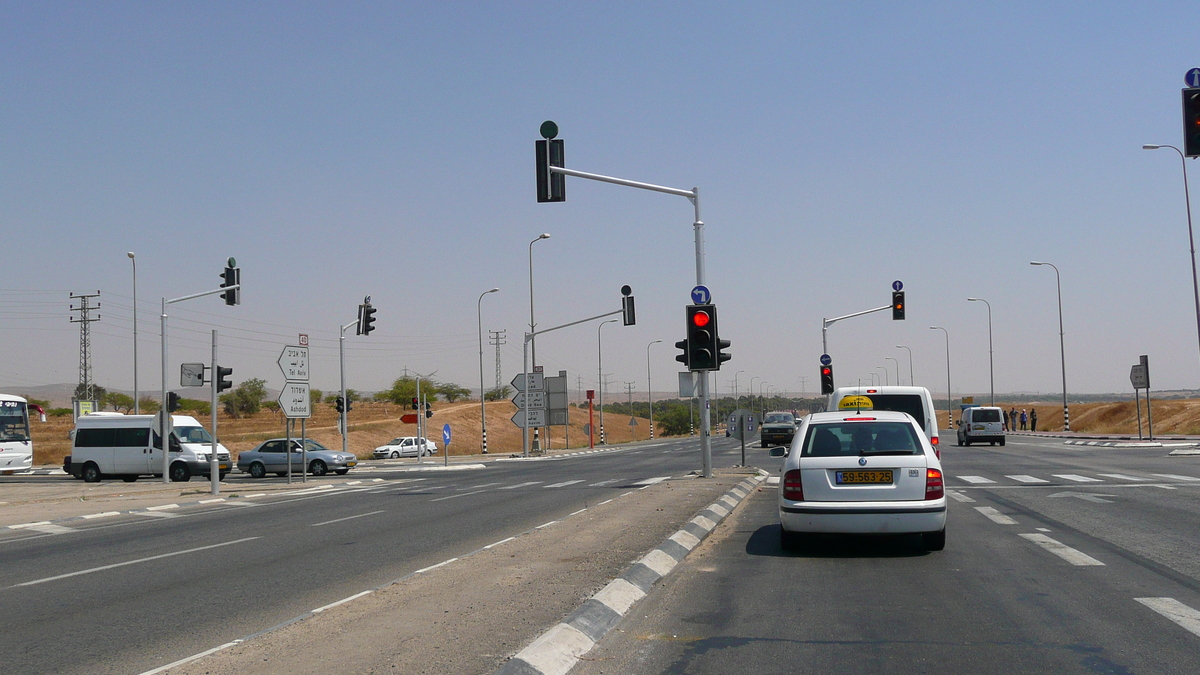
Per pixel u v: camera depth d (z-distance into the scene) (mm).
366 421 100250
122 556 13219
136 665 6676
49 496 27203
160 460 37000
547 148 18141
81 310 84375
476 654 6223
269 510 21219
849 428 11211
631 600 8344
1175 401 76000
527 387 54219
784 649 6691
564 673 6129
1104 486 20109
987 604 8141
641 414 146500
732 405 139125
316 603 8945
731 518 15281
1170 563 10047
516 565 9984
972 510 15688
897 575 9680
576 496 21625
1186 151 16656
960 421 49906
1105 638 6844
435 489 27328
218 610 8727
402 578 9672
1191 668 6031
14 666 6707
